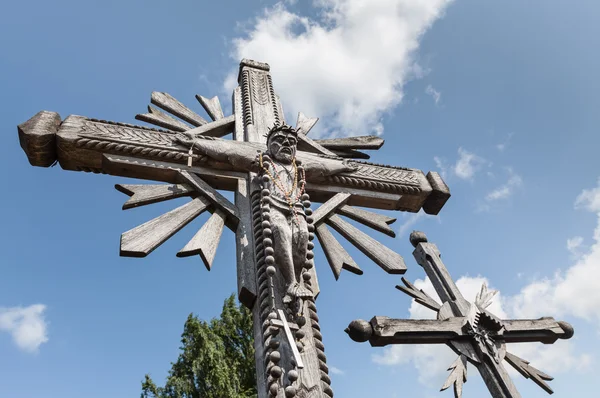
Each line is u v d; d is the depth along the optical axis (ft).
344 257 10.41
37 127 9.70
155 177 10.58
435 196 12.96
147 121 12.16
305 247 8.80
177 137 10.74
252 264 9.06
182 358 31.32
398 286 14.62
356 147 13.87
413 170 13.26
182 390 29.22
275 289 8.45
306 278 8.78
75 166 10.25
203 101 14.25
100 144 9.96
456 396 11.60
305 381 7.43
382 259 10.57
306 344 8.00
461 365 12.27
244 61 15.07
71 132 9.95
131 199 9.43
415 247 16.22
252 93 13.93
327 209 11.14
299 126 14.15
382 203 12.60
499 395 11.85
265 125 13.00
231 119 13.30
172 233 9.18
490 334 12.96
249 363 31.40
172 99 13.56
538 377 12.59
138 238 8.69
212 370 28.94
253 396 29.45
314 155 11.94
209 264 8.86
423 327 12.33
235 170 10.94
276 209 9.22
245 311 34.01
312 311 8.54
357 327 11.65
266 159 10.28
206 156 10.70
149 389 30.17
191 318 32.07
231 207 10.07
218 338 31.01
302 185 10.00
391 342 12.06
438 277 14.87
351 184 12.03
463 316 13.23
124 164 10.08
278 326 7.43
